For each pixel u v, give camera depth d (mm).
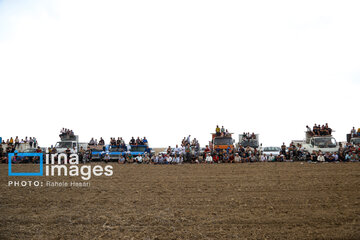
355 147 26672
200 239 10000
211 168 23125
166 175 20469
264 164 24688
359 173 19516
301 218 11688
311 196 14562
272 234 10250
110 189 16766
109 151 30172
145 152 29047
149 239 10109
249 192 15547
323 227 10789
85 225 11445
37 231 10898
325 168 21672
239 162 27031
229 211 12680
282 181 17750
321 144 27500
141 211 12922
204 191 15945
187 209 13070
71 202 14414
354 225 10898
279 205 13312
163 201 14297
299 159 27656
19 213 12891
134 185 17594
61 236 10461
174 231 10719
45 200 14766
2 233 10688
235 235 10234
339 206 13023
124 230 10906
